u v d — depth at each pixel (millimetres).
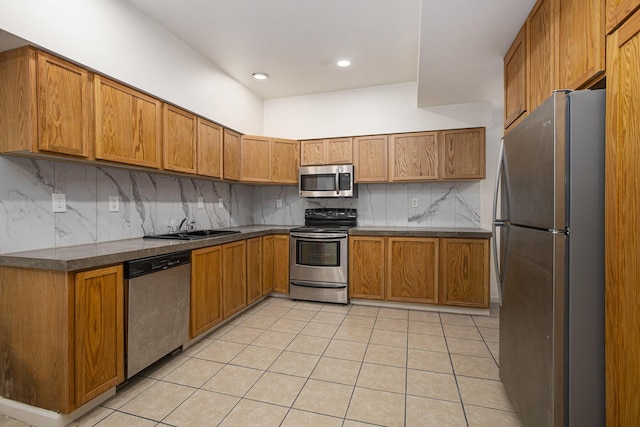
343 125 3965
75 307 1634
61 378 1604
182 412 1744
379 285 3551
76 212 2186
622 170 1016
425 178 3680
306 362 2295
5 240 1808
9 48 1684
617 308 1039
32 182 1928
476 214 3816
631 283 979
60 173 2084
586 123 1147
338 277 3627
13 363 1707
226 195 3938
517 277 1613
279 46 2875
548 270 1232
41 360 1643
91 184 2287
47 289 1626
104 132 2039
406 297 3475
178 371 2166
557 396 1190
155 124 2459
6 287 1715
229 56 3051
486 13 1879
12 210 1836
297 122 4141
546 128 1251
